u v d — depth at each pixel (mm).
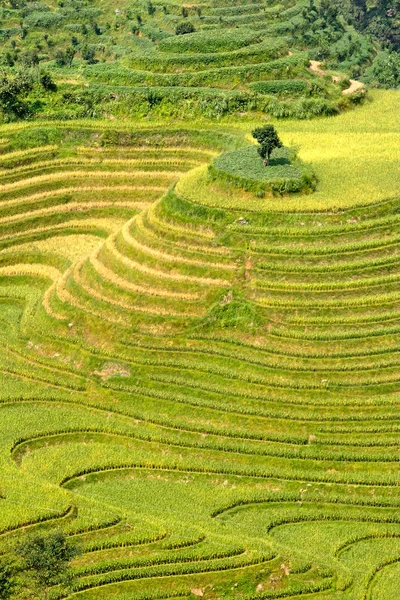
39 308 73500
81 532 50375
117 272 72125
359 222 69625
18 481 54375
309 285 65625
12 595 46219
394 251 67750
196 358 63812
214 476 55625
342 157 81750
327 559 48688
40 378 65938
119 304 69188
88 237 84062
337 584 47094
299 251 67750
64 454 57844
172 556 48438
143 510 52594
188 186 76125
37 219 85938
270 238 69312
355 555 49156
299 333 63031
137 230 75125
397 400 57844
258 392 60031
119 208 86062
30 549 44125
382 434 56281
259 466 55625
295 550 49031
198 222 71938
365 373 60000
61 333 69500
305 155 83000
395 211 70812
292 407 58594
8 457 57312
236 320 65250
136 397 62188
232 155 80250
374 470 54438
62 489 53750
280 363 61375
